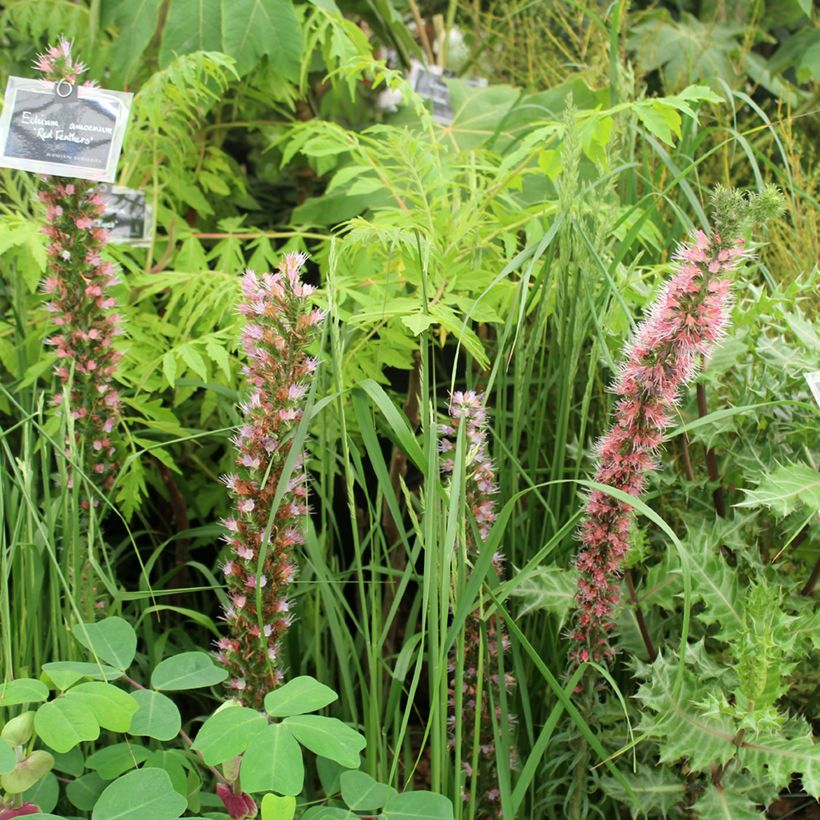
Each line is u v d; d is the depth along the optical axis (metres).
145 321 1.89
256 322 1.18
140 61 2.29
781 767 1.19
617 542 1.23
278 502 1.13
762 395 1.52
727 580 1.37
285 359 1.19
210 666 1.14
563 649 1.55
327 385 1.63
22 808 1.00
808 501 1.23
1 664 1.33
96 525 1.50
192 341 1.62
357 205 2.24
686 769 1.28
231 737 0.95
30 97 1.39
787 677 1.46
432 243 1.54
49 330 1.62
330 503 1.53
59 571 1.22
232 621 1.28
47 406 1.87
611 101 1.96
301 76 2.07
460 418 1.22
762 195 1.10
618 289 1.58
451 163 2.04
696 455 1.71
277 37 1.99
